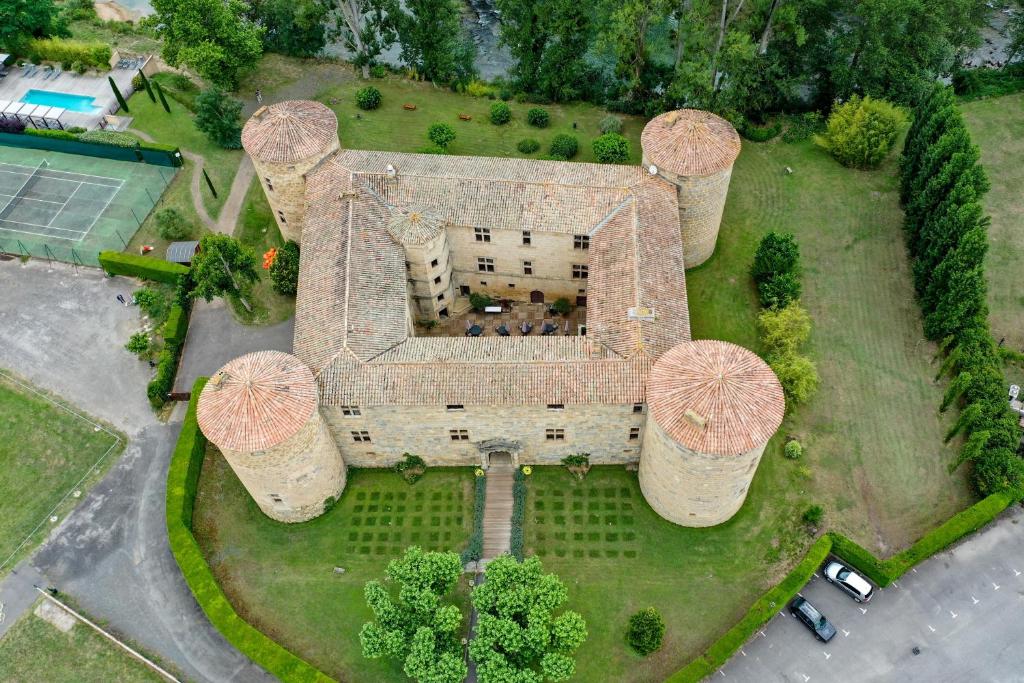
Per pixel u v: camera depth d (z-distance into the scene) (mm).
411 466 60562
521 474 60594
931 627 53031
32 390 67125
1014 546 56156
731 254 74500
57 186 83625
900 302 70438
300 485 55188
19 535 59188
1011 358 65438
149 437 63844
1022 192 79500
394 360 55000
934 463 60062
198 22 84500
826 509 57938
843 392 64375
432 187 64938
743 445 47438
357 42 101312
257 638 51844
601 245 61719
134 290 73688
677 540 57219
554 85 90188
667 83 89125
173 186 82875
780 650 52438
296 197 70375
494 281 70562
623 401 53094
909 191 76688
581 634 47781
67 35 101375
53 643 54031
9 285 74812
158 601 55625
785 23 81625
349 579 56219
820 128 87938
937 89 76688
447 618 48156
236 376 51875
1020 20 92875
